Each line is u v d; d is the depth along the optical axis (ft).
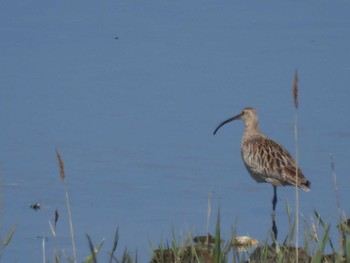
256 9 87.45
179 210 52.54
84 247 47.47
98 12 85.87
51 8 86.53
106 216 51.60
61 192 54.49
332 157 55.01
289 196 55.98
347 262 35.12
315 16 85.51
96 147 60.70
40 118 64.85
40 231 49.37
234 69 73.51
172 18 84.74
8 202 52.70
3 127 63.31
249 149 57.98
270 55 76.18
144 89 69.87
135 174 57.11
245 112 59.26
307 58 75.36
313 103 67.46
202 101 68.08
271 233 41.14
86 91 69.36
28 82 70.64
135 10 86.63
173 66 74.08
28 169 57.36
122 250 47.16
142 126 64.08
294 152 60.29
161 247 40.22
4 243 38.24
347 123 64.23
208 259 32.37
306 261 37.63
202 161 59.52
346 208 52.70
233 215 52.29
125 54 76.23
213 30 81.87
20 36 79.36
